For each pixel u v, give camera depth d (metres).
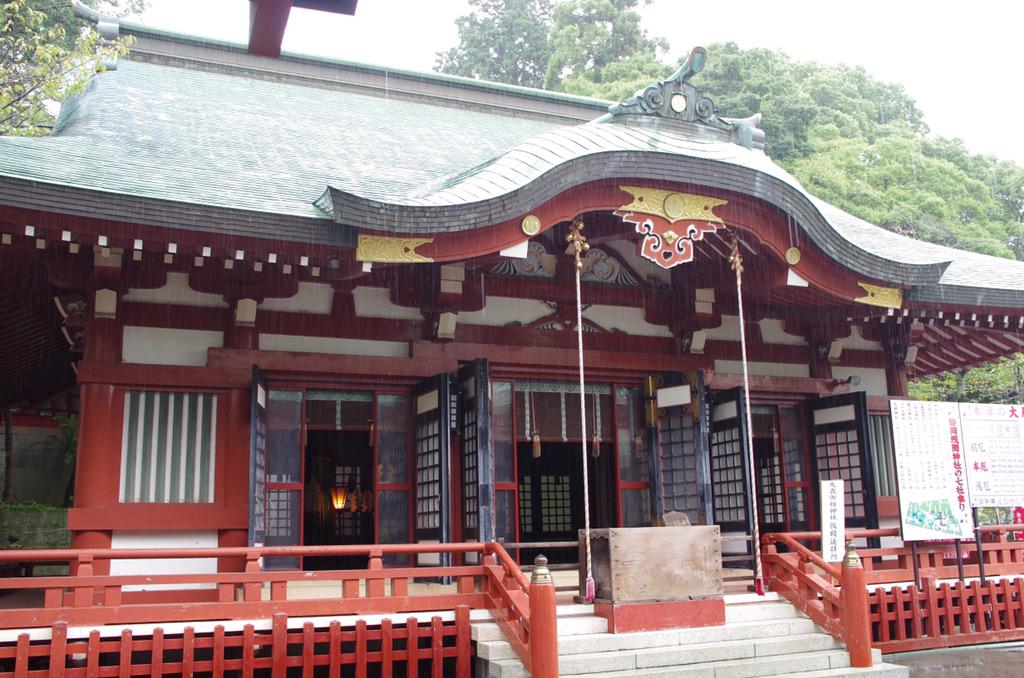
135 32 15.27
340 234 8.55
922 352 15.19
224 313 10.07
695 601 8.66
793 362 13.25
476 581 9.02
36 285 10.63
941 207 33.75
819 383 12.98
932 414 10.80
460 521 10.68
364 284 10.92
